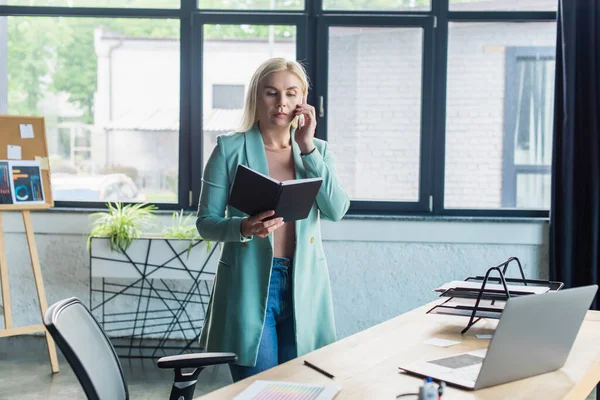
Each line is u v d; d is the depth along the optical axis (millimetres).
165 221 4902
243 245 2301
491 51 4820
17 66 5047
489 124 4848
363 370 1826
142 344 4883
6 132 4285
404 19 4785
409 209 4879
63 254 4969
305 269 2334
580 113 4512
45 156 4395
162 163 5039
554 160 4559
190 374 1964
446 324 2371
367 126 4875
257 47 4910
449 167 4875
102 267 4625
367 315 4836
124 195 5055
